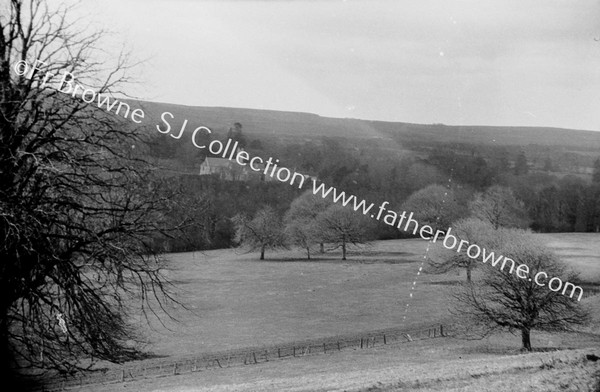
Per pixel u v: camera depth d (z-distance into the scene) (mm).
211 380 40500
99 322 18438
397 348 54062
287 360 50219
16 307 17438
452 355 48250
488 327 52656
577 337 53750
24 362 18891
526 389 16281
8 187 16125
